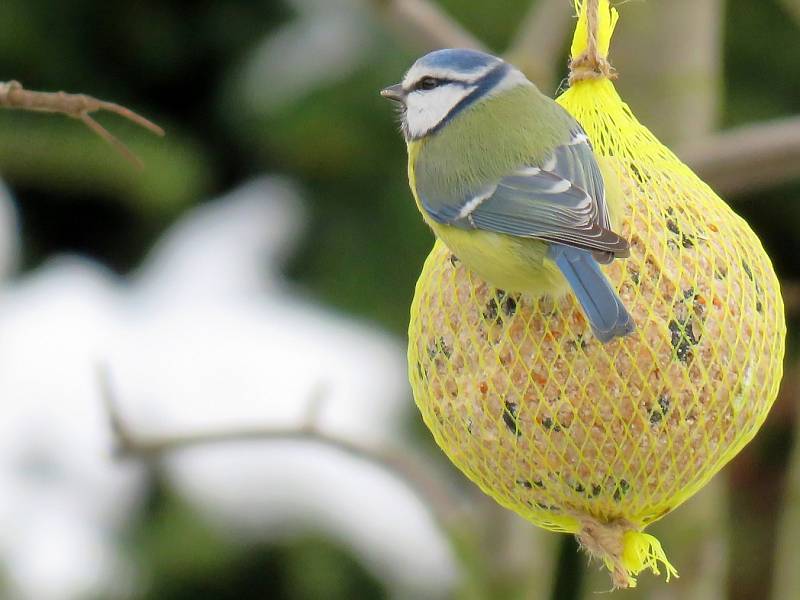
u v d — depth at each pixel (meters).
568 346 7.10
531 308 7.22
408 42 10.80
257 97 12.48
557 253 6.88
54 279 13.02
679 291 7.16
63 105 6.30
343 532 12.31
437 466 12.55
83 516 12.11
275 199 12.90
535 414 7.12
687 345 7.09
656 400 7.04
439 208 7.47
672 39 9.54
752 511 13.60
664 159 7.88
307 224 12.70
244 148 13.05
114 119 12.66
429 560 12.34
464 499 12.49
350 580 12.38
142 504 12.23
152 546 12.10
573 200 7.04
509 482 7.35
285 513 12.29
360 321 12.55
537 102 7.65
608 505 7.23
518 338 7.19
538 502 7.39
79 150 12.33
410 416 12.45
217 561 12.15
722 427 7.20
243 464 12.31
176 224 12.98
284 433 9.55
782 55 12.89
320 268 12.69
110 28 12.85
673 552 9.80
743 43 12.88
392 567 12.31
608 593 9.95
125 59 12.94
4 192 12.80
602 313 6.52
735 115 12.79
